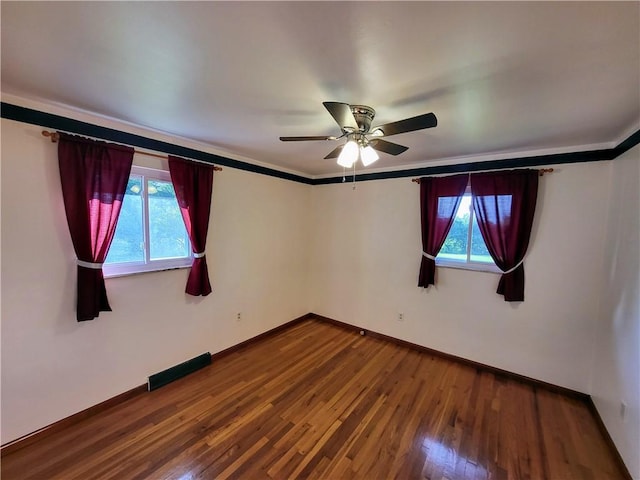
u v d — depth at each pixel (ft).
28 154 6.09
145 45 4.07
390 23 3.49
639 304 5.88
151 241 8.55
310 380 9.22
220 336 10.59
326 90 5.32
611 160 7.88
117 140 7.40
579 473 5.94
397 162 11.22
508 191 9.14
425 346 11.33
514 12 3.25
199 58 4.38
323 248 14.33
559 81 4.78
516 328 9.45
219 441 6.59
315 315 14.96
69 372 6.91
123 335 7.89
